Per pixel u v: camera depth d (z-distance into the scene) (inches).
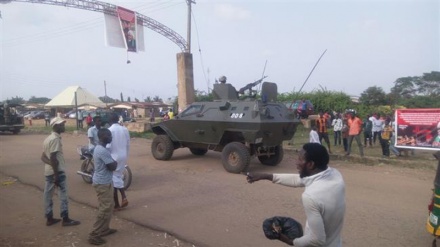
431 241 219.0
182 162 499.8
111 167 223.1
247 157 417.4
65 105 1679.4
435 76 2645.2
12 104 1037.8
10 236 233.1
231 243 218.5
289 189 344.8
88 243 220.8
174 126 491.8
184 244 218.7
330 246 107.7
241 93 499.2
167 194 332.8
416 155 549.3
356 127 535.2
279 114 445.7
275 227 109.7
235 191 339.9
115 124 286.4
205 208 288.5
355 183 372.5
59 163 247.9
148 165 479.5
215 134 452.4
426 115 396.5
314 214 102.9
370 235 229.9
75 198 319.9
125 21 895.7
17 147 703.7
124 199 287.9
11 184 382.9
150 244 219.0
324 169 109.9
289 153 579.5
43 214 279.0
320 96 1272.1
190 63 810.8
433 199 190.4
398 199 312.2
